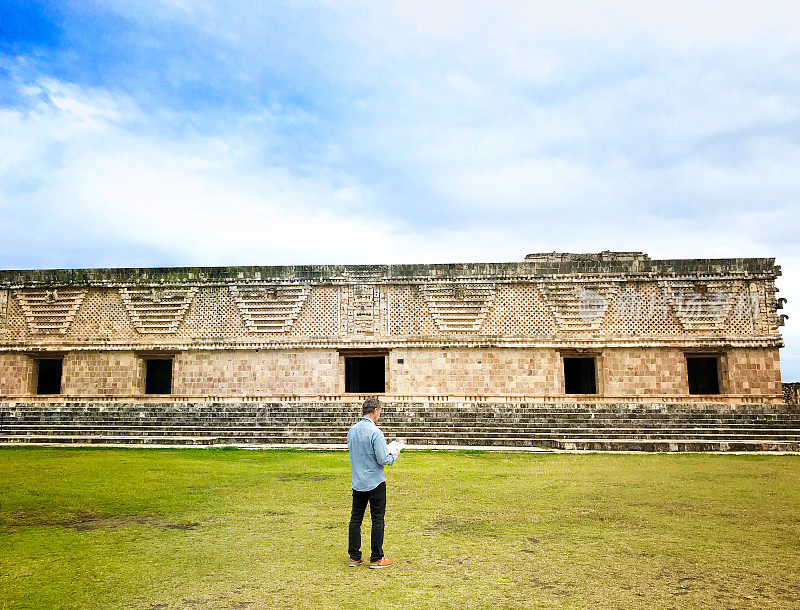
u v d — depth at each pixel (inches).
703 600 195.6
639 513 320.5
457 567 228.4
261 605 191.0
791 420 714.8
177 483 412.5
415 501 353.7
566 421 732.0
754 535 275.4
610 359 855.7
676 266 868.0
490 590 203.8
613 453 595.2
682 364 848.9
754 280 856.3
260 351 888.3
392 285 900.6
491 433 702.5
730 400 826.8
